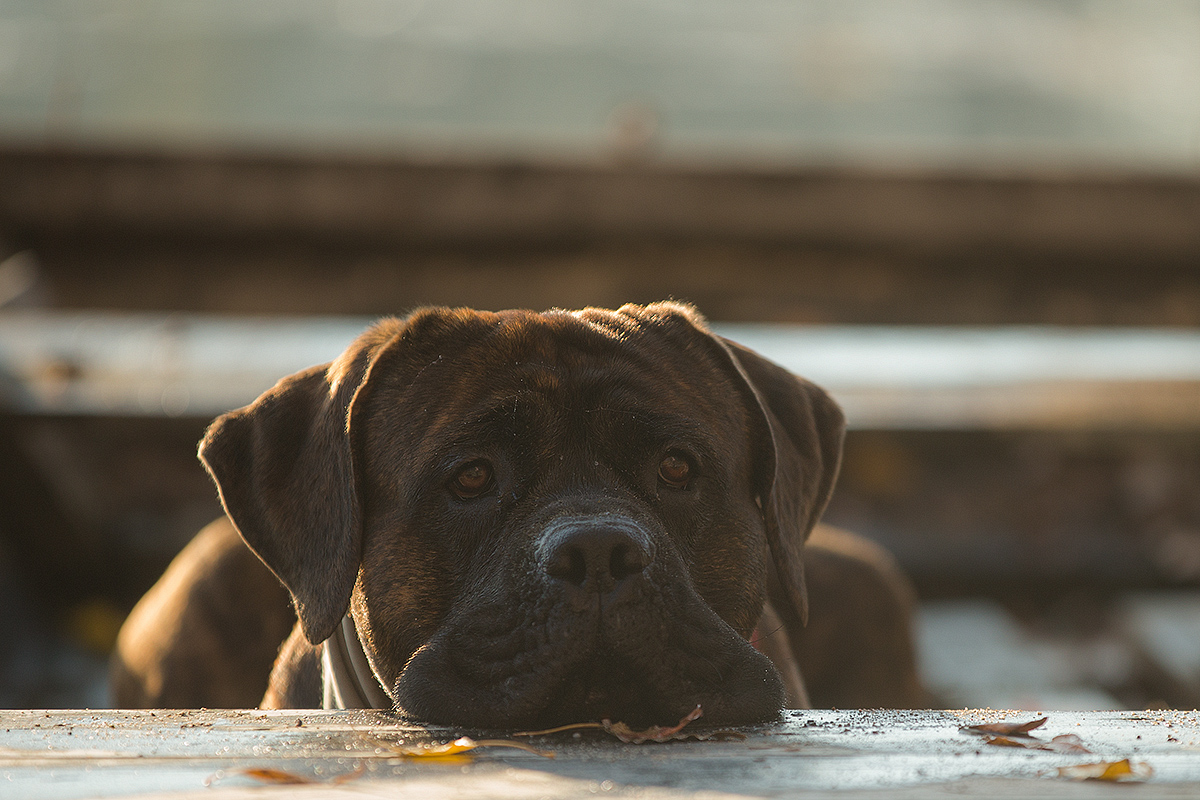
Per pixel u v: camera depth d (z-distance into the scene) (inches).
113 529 354.3
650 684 122.7
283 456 152.8
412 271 460.1
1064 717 127.0
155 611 248.5
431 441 140.1
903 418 346.6
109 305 453.1
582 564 122.1
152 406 333.1
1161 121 924.6
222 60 945.5
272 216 449.4
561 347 148.2
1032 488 368.5
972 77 1056.2
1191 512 363.9
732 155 539.8
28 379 346.3
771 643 184.5
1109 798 87.9
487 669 124.4
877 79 1046.4
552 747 111.1
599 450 139.7
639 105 463.5
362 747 109.6
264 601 241.3
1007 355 417.1
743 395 158.2
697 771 98.7
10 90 810.2
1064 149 790.5
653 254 461.7
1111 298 466.0
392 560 140.4
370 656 146.1
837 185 454.9
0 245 446.0
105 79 889.5
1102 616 342.6
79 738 112.6
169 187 446.0
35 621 343.3
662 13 1203.9
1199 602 341.4
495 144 473.1
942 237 457.1
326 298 458.0
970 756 104.2
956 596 354.3
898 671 251.4
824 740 113.4
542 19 1191.6
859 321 462.0
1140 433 347.3
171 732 116.4
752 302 462.0
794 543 155.7
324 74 976.3
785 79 1034.7
